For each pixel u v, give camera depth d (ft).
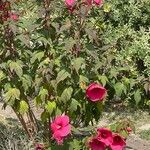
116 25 20.22
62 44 11.25
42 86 11.37
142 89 11.65
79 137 11.25
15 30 10.73
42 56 11.31
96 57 10.94
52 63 11.09
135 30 20.65
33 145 11.76
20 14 11.34
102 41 12.19
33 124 12.68
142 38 19.53
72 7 10.89
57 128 9.67
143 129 17.48
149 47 19.31
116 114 19.04
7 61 11.21
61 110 11.49
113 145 9.34
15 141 11.73
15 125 13.70
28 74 11.45
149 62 19.20
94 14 11.71
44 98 11.29
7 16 11.12
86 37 11.23
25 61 11.66
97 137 9.37
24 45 11.59
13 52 11.40
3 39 11.30
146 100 13.67
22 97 11.57
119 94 11.56
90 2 10.77
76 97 11.29
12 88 11.24
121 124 9.70
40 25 11.44
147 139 16.12
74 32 11.06
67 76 10.87
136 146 15.10
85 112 11.68
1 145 11.81
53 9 11.18
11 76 11.36
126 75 11.96
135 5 20.29
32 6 11.43
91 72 11.39
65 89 11.05
